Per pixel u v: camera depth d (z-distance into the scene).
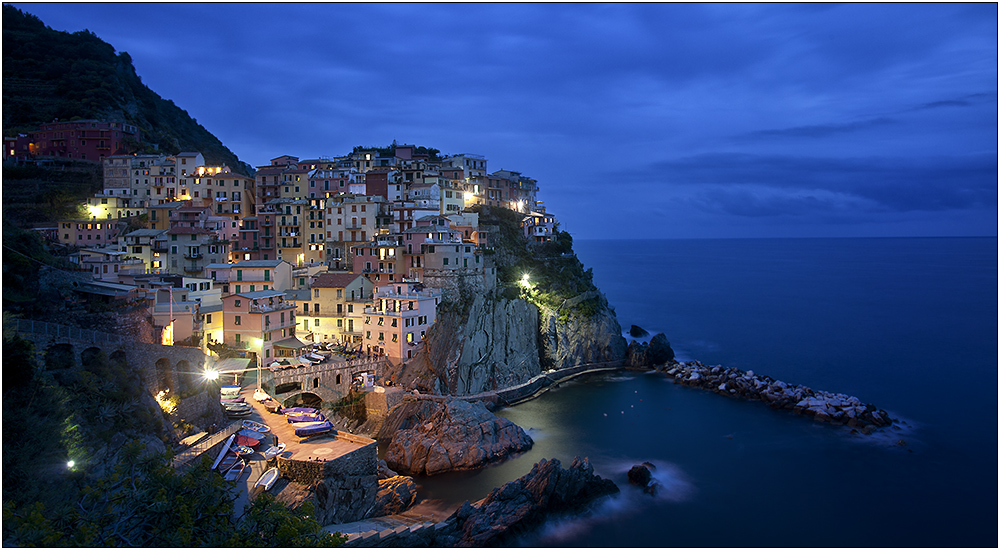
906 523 65.00
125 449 37.38
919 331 161.50
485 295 110.94
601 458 80.31
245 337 88.62
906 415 97.56
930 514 66.94
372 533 53.22
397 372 92.88
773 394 103.38
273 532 37.59
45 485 39.16
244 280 102.50
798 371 124.25
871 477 75.38
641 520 64.75
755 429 91.31
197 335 79.62
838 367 126.94
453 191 139.25
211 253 117.12
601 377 121.38
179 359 63.41
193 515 34.97
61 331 54.59
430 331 99.00
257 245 131.25
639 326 168.50
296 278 109.06
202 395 63.62
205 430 62.19
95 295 70.50
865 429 89.69
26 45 181.25
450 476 73.81
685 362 127.62
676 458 80.69
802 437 88.00
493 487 70.75
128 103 188.50
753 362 131.75
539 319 120.19
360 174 150.88
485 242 128.38
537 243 148.88
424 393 90.25
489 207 147.88
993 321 174.75
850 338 153.88
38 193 137.62
